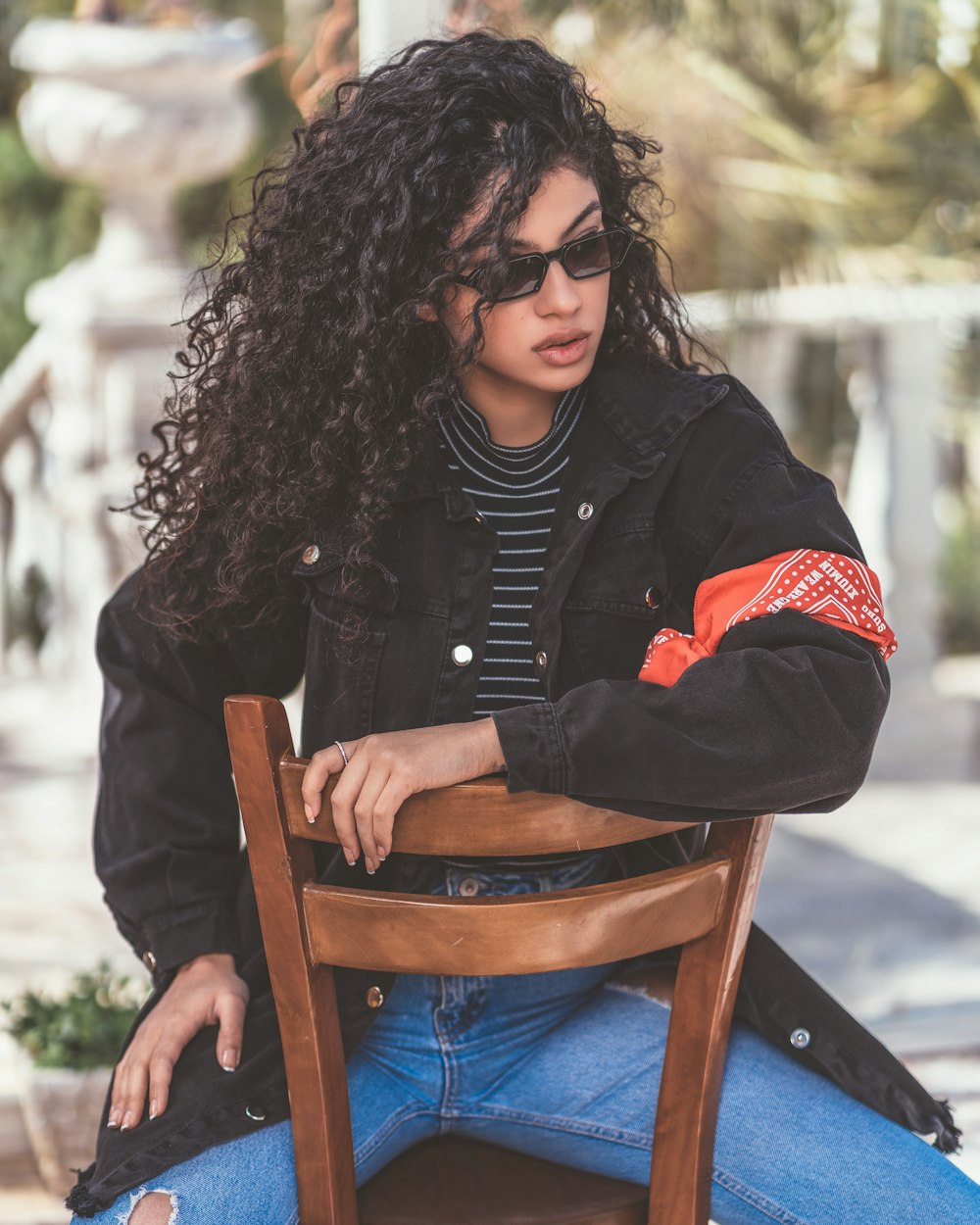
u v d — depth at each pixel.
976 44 5.53
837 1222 1.60
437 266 1.60
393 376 1.64
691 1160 1.59
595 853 1.75
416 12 2.66
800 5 5.65
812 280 5.70
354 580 1.66
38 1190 2.61
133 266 5.47
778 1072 1.67
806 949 3.63
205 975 1.73
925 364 5.61
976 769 5.18
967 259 5.70
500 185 1.55
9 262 10.16
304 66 3.20
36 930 3.73
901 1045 3.07
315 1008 1.51
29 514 6.52
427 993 1.71
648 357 1.76
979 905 3.92
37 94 5.38
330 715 1.71
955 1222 1.57
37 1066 2.43
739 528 1.60
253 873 1.49
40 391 6.14
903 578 5.67
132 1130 1.60
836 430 6.88
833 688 1.48
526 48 1.65
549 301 1.56
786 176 5.57
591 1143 1.69
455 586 1.67
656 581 1.65
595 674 1.67
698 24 5.60
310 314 1.66
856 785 1.51
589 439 1.69
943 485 8.21
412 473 1.67
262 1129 1.60
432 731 1.47
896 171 5.72
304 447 1.70
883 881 4.12
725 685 1.46
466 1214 1.61
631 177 1.77
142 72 5.14
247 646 1.84
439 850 1.46
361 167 1.61
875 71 5.71
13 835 4.51
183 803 1.80
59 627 6.32
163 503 2.04
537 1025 1.74
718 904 1.55
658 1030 1.71
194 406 1.82
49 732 5.63
